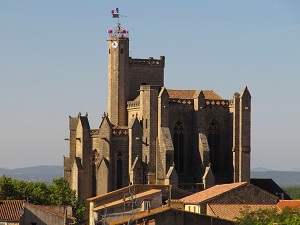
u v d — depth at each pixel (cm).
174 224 18800
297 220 17900
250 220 19112
